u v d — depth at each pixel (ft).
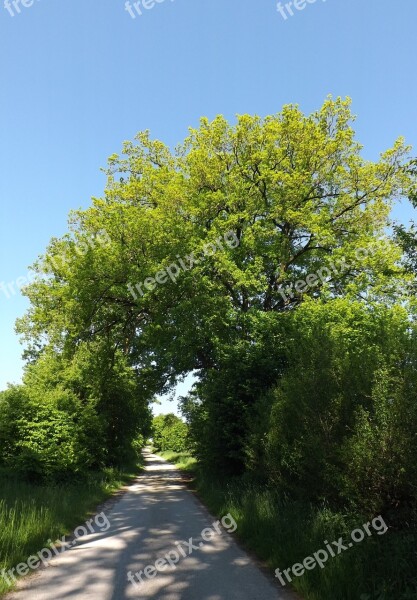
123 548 29.04
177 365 89.66
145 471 127.85
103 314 79.20
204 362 83.76
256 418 46.70
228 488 49.49
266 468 40.45
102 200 84.79
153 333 73.15
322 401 29.09
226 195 84.17
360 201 85.97
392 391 22.57
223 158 86.28
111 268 70.33
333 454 26.73
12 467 54.70
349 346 37.65
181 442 228.84
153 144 96.68
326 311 54.80
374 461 22.03
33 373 86.99
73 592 20.26
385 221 84.23
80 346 79.46
